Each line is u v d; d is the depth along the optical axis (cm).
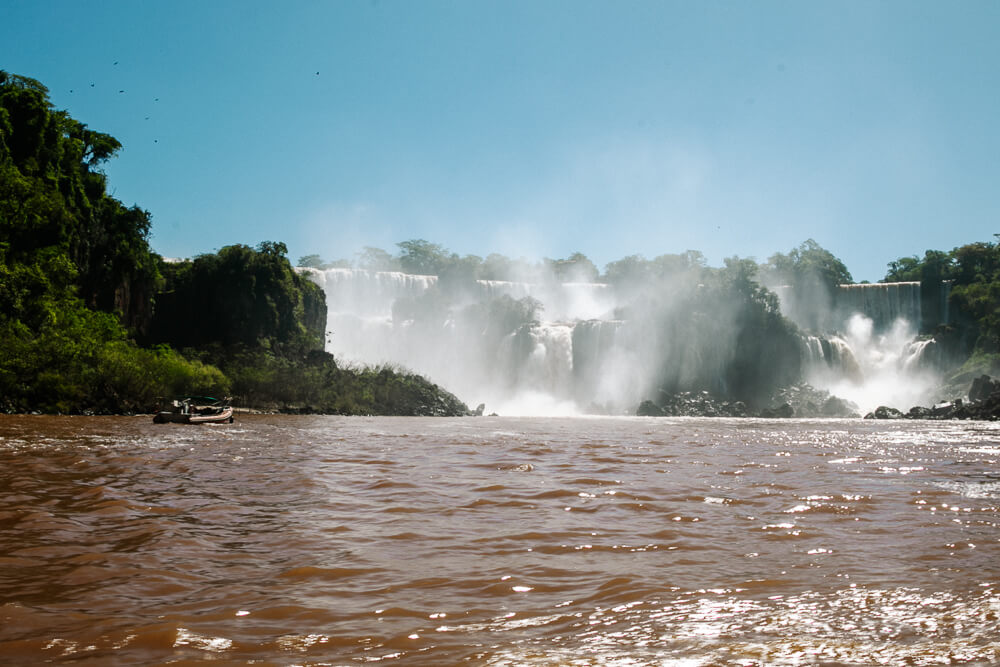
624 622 597
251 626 585
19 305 4844
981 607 637
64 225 5641
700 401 9050
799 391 9488
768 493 1350
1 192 5247
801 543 910
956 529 1009
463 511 1126
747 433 3884
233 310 7269
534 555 838
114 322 5953
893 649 528
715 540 926
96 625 581
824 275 12394
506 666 498
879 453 2467
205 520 1027
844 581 728
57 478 1405
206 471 1605
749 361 9975
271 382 6119
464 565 791
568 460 1995
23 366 4316
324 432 3325
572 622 600
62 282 5494
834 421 6625
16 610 616
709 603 652
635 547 882
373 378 6962
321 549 860
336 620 602
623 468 1792
